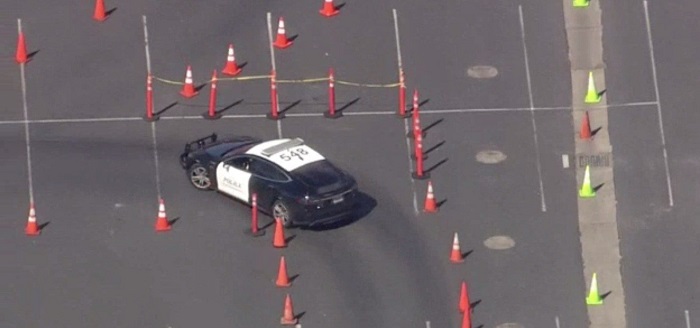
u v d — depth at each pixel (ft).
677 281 612.70
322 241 620.90
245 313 593.42
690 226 634.43
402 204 637.30
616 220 635.66
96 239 622.54
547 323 593.83
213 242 620.90
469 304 598.75
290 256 615.16
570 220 634.84
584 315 597.93
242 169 630.33
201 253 616.80
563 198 643.45
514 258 618.44
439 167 653.71
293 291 601.62
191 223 628.28
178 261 613.93
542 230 630.33
